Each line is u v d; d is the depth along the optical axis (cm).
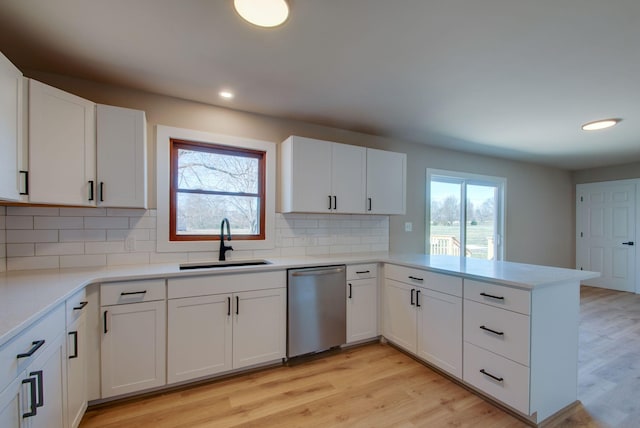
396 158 336
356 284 277
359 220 351
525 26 160
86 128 196
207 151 274
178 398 198
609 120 304
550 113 287
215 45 180
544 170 542
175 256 253
